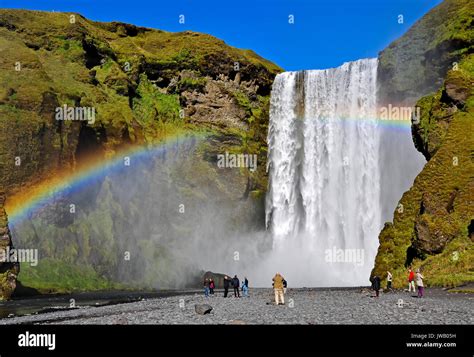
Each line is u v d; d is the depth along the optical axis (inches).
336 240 3405.5
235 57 4173.2
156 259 3065.9
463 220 1793.8
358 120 3368.6
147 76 4035.4
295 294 1780.3
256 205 3782.0
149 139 3631.9
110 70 3779.5
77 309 1478.8
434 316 971.3
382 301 1304.1
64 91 3176.7
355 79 3420.3
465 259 1659.7
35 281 2440.9
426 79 2807.6
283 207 3754.9
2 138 2746.1
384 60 3120.1
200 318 1047.0
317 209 3558.1
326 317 1002.7
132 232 3083.2
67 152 3009.4
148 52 4207.7
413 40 2952.8
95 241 2881.4
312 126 3698.3
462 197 1845.5
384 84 3144.7
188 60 4106.8
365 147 3297.2
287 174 3799.2
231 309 1221.1
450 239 1769.2
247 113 3991.1
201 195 3590.1
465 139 1993.1
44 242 2689.5
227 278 1787.6
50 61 3496.6
